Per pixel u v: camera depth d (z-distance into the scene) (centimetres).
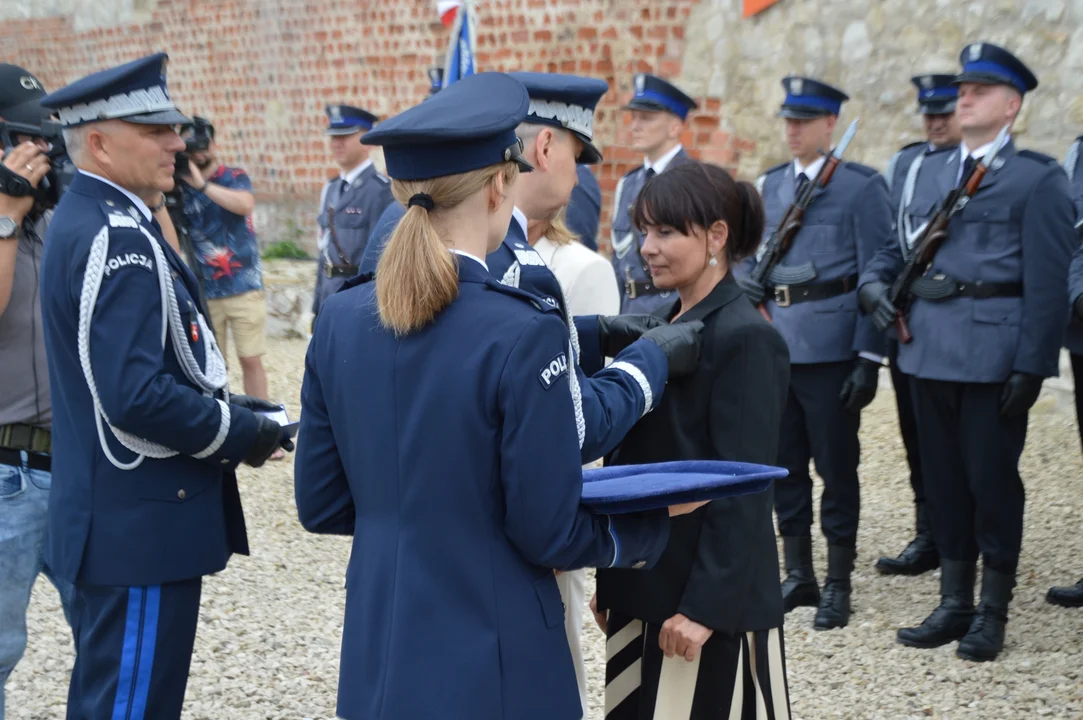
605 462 257
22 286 290
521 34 827
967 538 407
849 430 436
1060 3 630
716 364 236
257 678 383
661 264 244
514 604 191
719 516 232
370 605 195
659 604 238
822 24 714
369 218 665
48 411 294
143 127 262
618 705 252
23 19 1238
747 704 243
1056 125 638
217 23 1064
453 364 187
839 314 442
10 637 293
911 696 368
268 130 1045
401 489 192
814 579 448
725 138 759
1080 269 390
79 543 262
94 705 268
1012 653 394
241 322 651
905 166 471
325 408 211
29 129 299
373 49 954
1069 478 553
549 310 192
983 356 387
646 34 779
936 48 674
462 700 185
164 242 273
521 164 203
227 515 288
